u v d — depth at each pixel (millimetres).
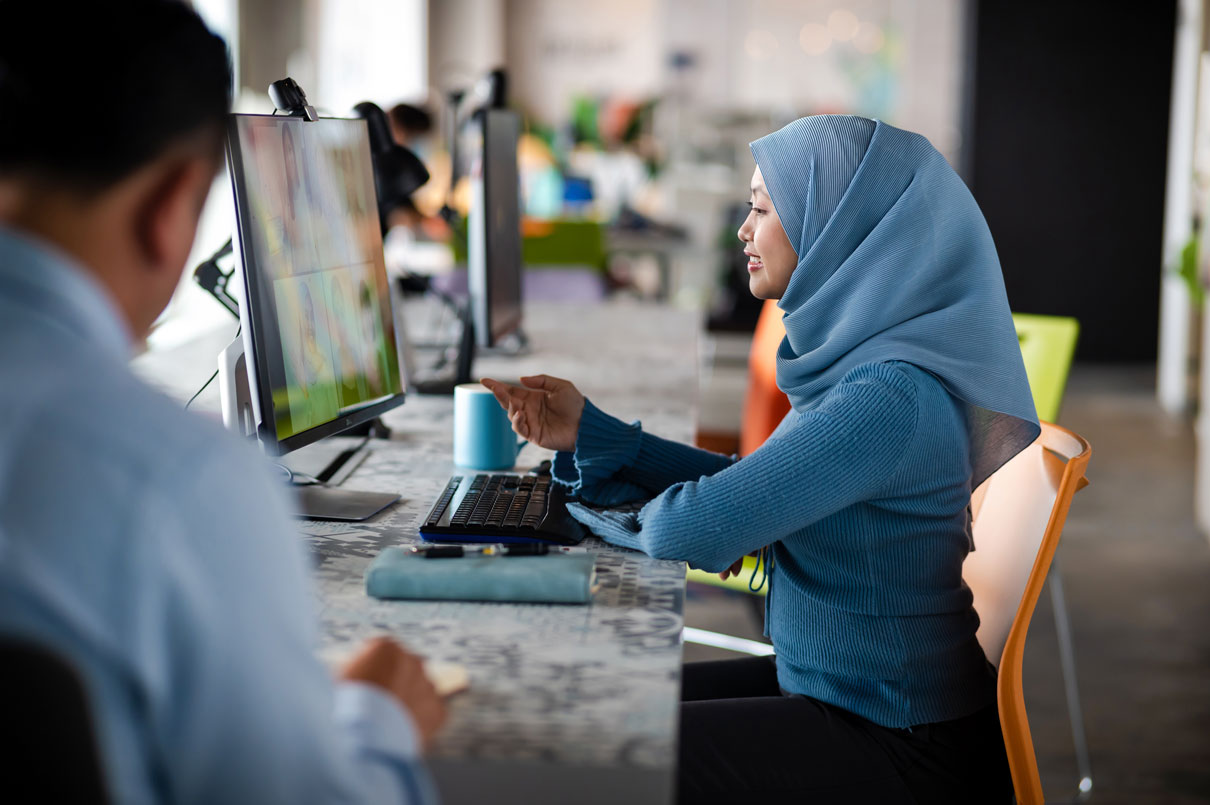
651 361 2539
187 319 4242
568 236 4500
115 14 566
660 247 6312
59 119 553
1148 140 6504
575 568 1073
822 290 1304
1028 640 2871
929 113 8883
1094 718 2451
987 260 1286
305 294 1370
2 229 554
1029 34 6480
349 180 1543
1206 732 2387
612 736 797
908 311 1257
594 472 1396
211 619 525
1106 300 6648
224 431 583
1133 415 5414
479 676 895
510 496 1380
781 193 1344
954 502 1241
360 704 666
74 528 512
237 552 542
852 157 1311
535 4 9211
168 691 525
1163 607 3092
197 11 623
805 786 1161
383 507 1384
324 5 6441
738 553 1186
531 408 1417
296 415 1324
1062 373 2105
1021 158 6582
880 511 1215
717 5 8961
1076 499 4094
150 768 539
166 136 578
